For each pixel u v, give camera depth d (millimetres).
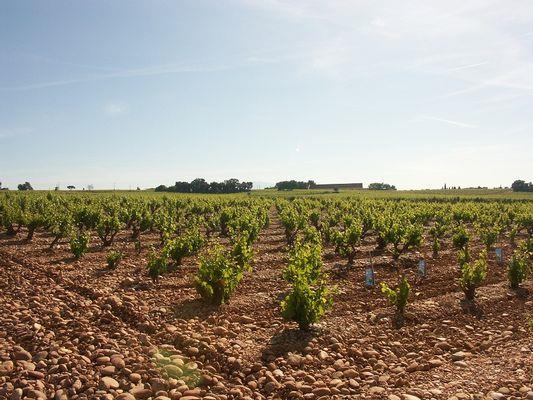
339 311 11875
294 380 7750
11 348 7684
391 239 19891
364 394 7312
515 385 7465
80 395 6473
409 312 11711
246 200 50562
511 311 12266
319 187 139125
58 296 11203
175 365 7652
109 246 21641
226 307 11766
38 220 22375
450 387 7535
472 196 90625
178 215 32812
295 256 14203
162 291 12969
